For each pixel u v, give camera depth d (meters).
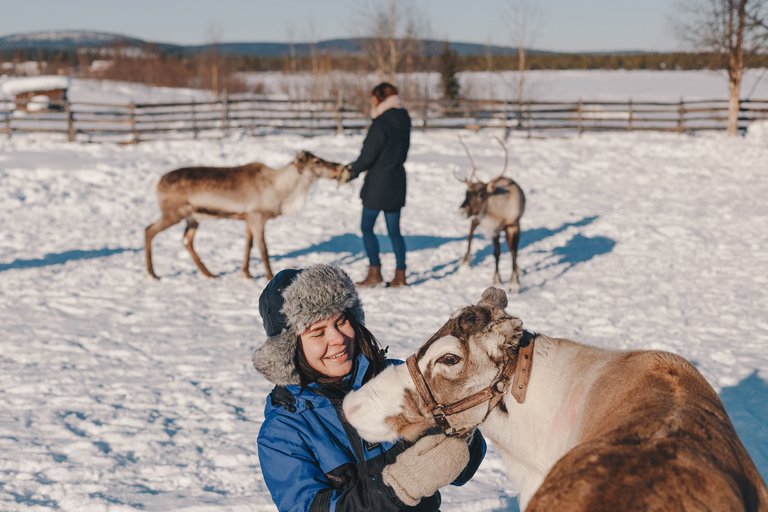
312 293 1.74
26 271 7.60
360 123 23.64
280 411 1.78
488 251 9.01
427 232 10.12
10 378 4.51
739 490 1.28
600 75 63.97
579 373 1.80
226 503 3.01
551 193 13.18
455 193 13.05
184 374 4.71
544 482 1.36
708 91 42.91
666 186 13.71
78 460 3.38
